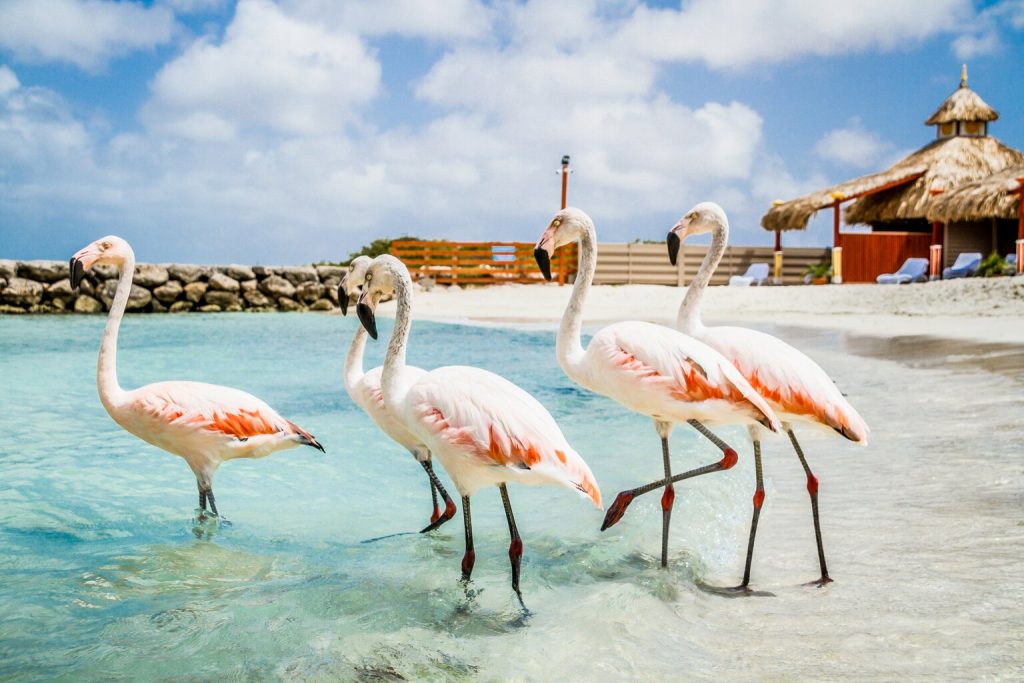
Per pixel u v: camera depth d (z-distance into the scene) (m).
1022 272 24.50
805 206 31.42
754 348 4.70
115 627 3.77
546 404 9.65
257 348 16.17
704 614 3.92
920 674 3.16
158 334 19.31
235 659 3.44
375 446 7.70
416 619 3.88
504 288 34.03
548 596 4.20
